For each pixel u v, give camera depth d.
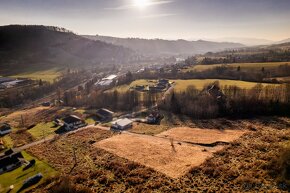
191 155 64.19
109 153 67.88
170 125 92.44
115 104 123.69
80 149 72.25
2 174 59.47
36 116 119.19
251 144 66.62
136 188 49.84
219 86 123.00
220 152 63.53
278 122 86.00
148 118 98.06
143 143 74.81
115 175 55.72
